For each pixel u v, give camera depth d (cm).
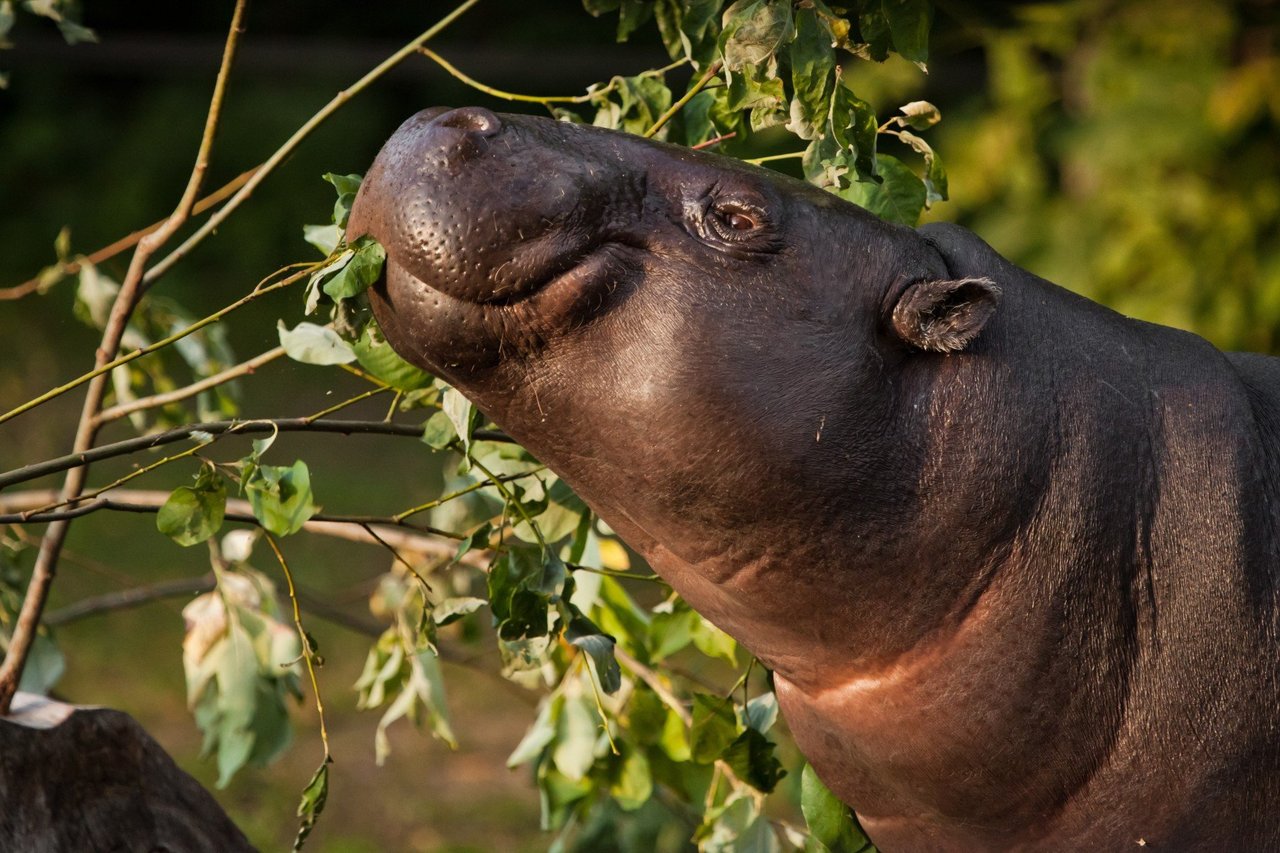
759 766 670
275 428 617
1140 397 541
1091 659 528
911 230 549
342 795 1249
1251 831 534
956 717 532
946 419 521
